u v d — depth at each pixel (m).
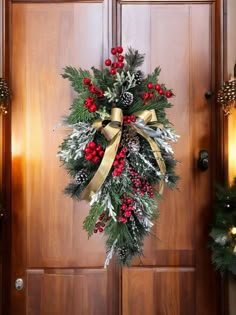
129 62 0.81
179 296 1.06
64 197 1.07
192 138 1.08
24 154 1.07
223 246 0.94
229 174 1.04
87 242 1.06
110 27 1.07
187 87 1.08
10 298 1.05
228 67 1.05
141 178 0.79
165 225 1.07
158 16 1.08
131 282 1.06
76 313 1.05
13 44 1.08
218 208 0.98
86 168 0.79
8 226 1.05
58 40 1.08
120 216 0.76
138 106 0.79
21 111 1.08
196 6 1.08
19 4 1.08
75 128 0.76
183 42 1.08
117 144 0.75
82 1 1.08
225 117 1.04
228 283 1.03
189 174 1.07
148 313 1.05
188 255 1.07
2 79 1.00
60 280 1.06
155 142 0.79
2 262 1.03
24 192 1.07
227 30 1.05
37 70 1.08
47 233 1.07
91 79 0.79
